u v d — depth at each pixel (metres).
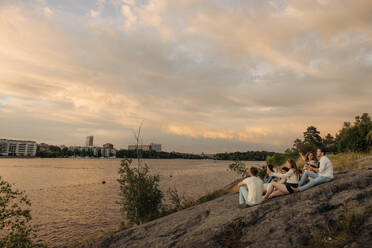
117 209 22.00
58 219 18.42
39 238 13.97
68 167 101.81
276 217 5.27
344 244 3.84
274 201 6.09
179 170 82.00
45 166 107.00
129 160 12.77
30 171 75.31
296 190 6.49
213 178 50.50
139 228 6.74
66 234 14.71
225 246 4.68
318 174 7.05
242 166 20.17
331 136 65.06
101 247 6.10
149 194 12.56
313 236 4.27
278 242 4.38
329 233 4.28
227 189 16.73
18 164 124.44
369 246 3.57
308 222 4.78
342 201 5.29
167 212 12.84
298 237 4.39
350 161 14.77
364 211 4.64
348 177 6.84
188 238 5.32
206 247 4.77
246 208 6.30
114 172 75.12
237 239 4.86
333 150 34.84
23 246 8.53
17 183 43.38
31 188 36.84
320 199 5.66
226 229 5.26
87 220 18.14
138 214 12.32
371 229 4.00
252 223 5.27
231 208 6.80
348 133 24.05
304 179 7.43
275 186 6.59
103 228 15.93
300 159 21.77
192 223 6.30
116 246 5.95
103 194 31.09
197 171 76.25
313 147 31.17
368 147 21.22
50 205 23.73
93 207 22.84
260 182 6.57
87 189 35.81
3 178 51.97
